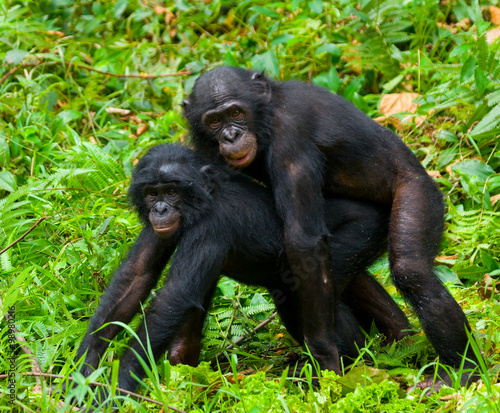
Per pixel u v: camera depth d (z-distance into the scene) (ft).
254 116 41.27
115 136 58.75
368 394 32.73
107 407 33.35
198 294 37.45
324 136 40.78
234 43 66.69
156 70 65.26
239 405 32.04
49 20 72.02
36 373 33.50
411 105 58.75
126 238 47.06
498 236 48.88
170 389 34.65
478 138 54.85
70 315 40.34
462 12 67.00
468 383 35.68
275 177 39.86
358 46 61.98
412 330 41.47
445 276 46.70
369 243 40.88
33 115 59.06
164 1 72.28
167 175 38.09
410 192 40.29
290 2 68.85
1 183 51.42
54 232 48.44
